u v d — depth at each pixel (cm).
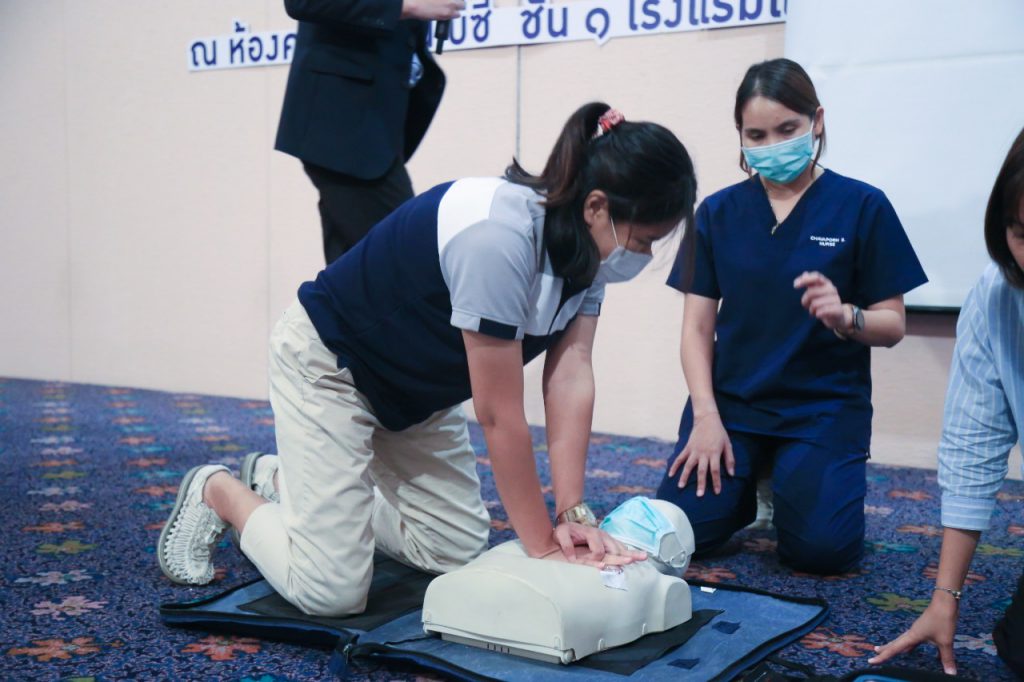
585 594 143
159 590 181
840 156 313
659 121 347
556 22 362
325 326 157
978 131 294
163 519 235
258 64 427
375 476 183
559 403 163
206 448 330
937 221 302
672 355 356
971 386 137
